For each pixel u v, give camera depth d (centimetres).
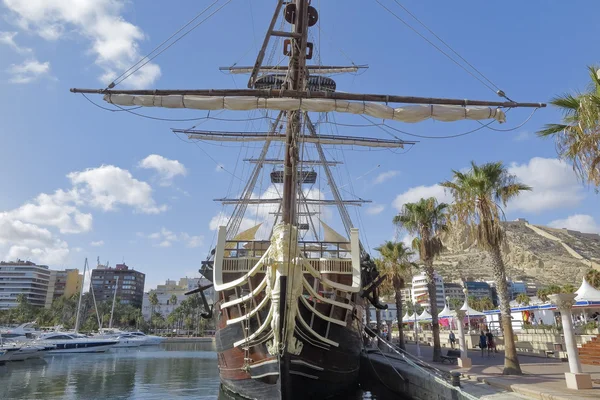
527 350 3019
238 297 1803
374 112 1377
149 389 2631
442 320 6062
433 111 1379
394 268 3634
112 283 18788
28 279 17688
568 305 1470
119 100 1366
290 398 1584
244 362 1734
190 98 1364
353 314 1888
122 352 6925
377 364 2603
